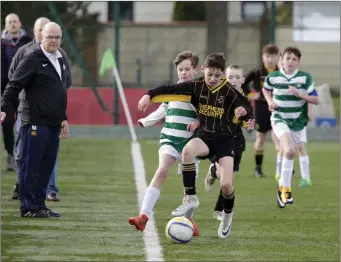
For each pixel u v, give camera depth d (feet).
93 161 123.44
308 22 183.73
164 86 63.00
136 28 190.29
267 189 97.66
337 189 99.30
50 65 70.03
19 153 71.10
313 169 121.90
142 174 107.96
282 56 88.69
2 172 105.19
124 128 169.48
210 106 62.44
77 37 178.09
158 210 78.28
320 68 182.19
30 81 69.87
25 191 71.51
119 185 96.89
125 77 191.01
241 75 78.89
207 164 126.52
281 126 86.94
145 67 191.72
